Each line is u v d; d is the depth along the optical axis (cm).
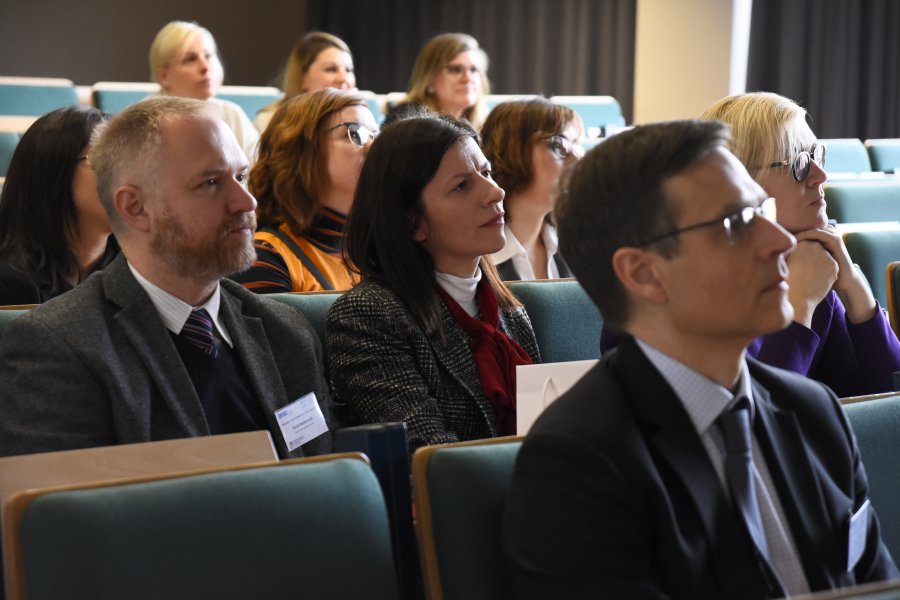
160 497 127
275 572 130
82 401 179
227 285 206
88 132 252
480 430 217
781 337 213
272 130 303
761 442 139
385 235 221
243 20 1038
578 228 139
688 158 133
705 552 129
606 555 126
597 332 254
